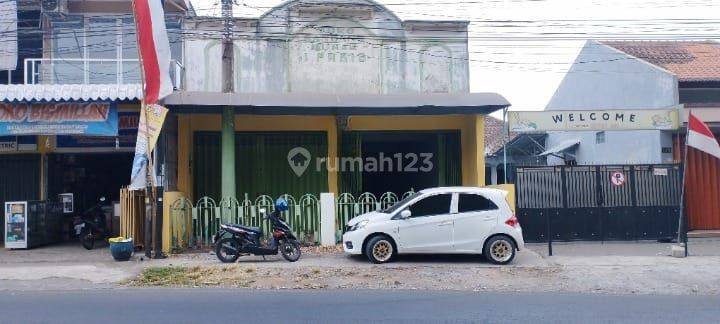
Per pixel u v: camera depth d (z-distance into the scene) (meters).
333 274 12.52
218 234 14.23
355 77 18.47
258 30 18.25
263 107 16.08
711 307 9.72
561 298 10.46
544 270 13.12
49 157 18.50
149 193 14.55
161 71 14.64
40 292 10.92
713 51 22.61
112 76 18.52
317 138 19.27
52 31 19.27
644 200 17.80
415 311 9.16
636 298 10.58
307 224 16.61
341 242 16.59
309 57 18.36
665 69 20.05
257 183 18.98
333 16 18.44
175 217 15.52
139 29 14.48
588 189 17.78
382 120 19.55
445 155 19.84
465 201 14.08
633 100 21.77
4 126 15.16
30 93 14.77
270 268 13.09
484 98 16.75
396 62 18.58
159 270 12.80
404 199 15.02
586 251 15.91
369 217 14.21
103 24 19.42
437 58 18.70
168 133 17.00
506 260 13.80
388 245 13.78
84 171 19.22
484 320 8.53
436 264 13.77
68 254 15.51
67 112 15.28
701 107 19.14
